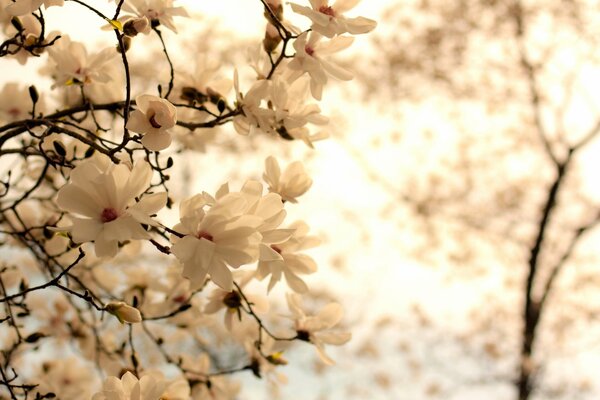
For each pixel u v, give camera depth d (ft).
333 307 5.13
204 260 4.15
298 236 4.83
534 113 16.83
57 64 4.94
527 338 15.96
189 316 5.59
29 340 5.16
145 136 4.36
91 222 4.15
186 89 5.10
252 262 4.19
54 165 4.67
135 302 5.01
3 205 5.48
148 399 4.41
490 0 16.48
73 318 5.85
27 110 5.34
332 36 4.60
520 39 16.75
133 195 4.18
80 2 4.37
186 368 5.57
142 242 5.36
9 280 5.57
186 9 4.87
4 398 5.20
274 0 4.82
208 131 5.38
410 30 17.51
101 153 4.50
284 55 4.74
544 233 16.05
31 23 4.94
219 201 4.19
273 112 4.83
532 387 15.83
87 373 5.76
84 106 4.97
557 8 16.05
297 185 4.83
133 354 5.26
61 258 5.54
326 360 5.09
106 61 4.93
